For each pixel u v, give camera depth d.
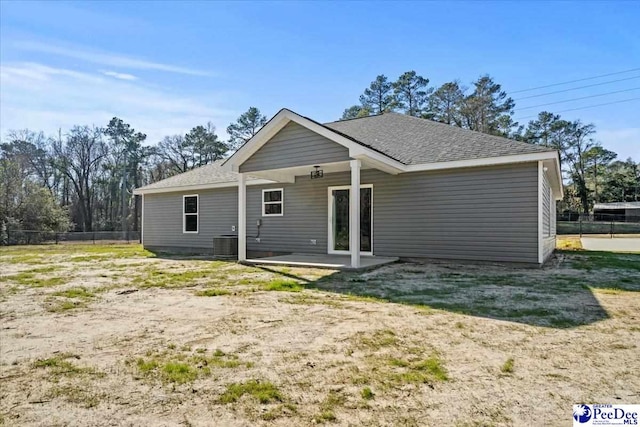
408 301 5.29
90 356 3.35
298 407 2.40
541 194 8.46
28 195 26.22
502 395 2.53
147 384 2.76
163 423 2.23
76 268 9.55
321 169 10.52
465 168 9.30
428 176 9.84
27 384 2.79
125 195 41.81
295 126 9.08
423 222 9.91
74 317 4.69
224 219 14.12
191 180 15.30
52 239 24.84
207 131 42.31
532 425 2.17
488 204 9.02
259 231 13.12
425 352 3.32
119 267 9.70
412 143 11.07
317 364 3.08
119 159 43.16
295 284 6.71
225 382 2.77
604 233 32.38
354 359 3.18
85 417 2.31
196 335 3.91
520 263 8.66
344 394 2.56
